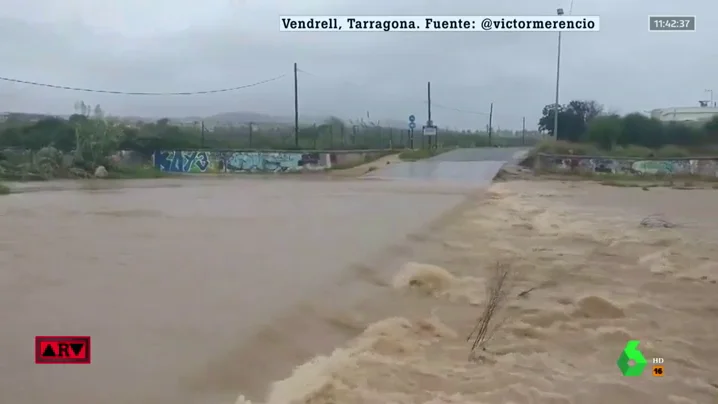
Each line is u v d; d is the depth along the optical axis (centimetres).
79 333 671
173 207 1778
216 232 1320
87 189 2391
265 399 533
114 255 1066
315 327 714
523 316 766
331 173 3459
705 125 3941
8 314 729
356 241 1223
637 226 1462
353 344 662
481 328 718
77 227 1374
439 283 889
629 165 3306
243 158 3600
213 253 1092
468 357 634
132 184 2677
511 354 646
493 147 7206
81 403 510
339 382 563
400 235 1295
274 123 4800
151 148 3659
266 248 1141
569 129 4759
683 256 1123
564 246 1202
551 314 773
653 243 1245
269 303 788
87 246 1146
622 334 709
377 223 1467
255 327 697
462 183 2769
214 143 4156
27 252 1082
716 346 682
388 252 1116
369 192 2294
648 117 4056
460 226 1430
